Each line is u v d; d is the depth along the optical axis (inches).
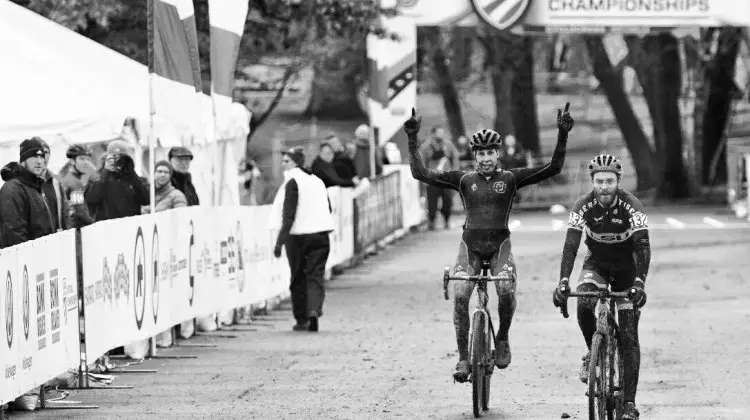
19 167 1057.5
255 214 1572.3
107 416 941.2
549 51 4281.5
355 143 2568.9
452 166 3127.5
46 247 951.0
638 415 825.5
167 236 1272.1
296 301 1443.2
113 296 1112.2
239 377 1122.0
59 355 979.3
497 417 927.0
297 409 966.4
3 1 1408.7
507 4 3048.7
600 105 4734.3
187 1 1301.7
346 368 1170.0
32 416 940.6
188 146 1622.8
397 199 2795.3
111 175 1307.8
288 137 4156.0
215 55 1416.1
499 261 948.6
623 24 3080.7
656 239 2647.6
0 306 854.5
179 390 1055.0
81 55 1430.9
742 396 1004.6
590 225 830.5
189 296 1344.7
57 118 1307.8
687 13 3083.2
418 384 1080.2
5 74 1346.0
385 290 1854.1
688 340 1320.1
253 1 2135.8
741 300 1665.8
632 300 809.5
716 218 3270.2
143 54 2075.5
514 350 1269.7
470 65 4229.8
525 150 4143.7
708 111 4065.0
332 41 2965.1
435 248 2559.1
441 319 1529.3
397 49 3043.8
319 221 1429.6
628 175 4375.0
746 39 3880.4
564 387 1056.8
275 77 3646.7
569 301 1692.9
